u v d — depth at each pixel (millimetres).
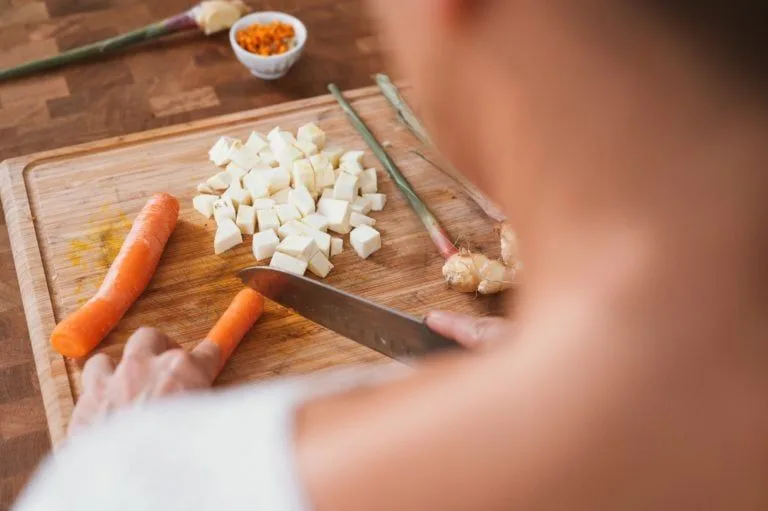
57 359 1308
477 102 364
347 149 1711
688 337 317
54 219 1509
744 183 307
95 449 405
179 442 387
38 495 409
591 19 307
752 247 310
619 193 323
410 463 334
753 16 294
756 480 322
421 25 350
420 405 351
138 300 1397
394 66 402
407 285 1461
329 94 1843
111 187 1575
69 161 1607
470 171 421
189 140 1684
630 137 315
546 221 349
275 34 2045
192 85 2016
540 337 341
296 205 1569
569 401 324
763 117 303
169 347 1105
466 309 1432
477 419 334
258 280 1346
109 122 1911
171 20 2104
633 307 322
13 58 2057
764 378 315
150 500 373
